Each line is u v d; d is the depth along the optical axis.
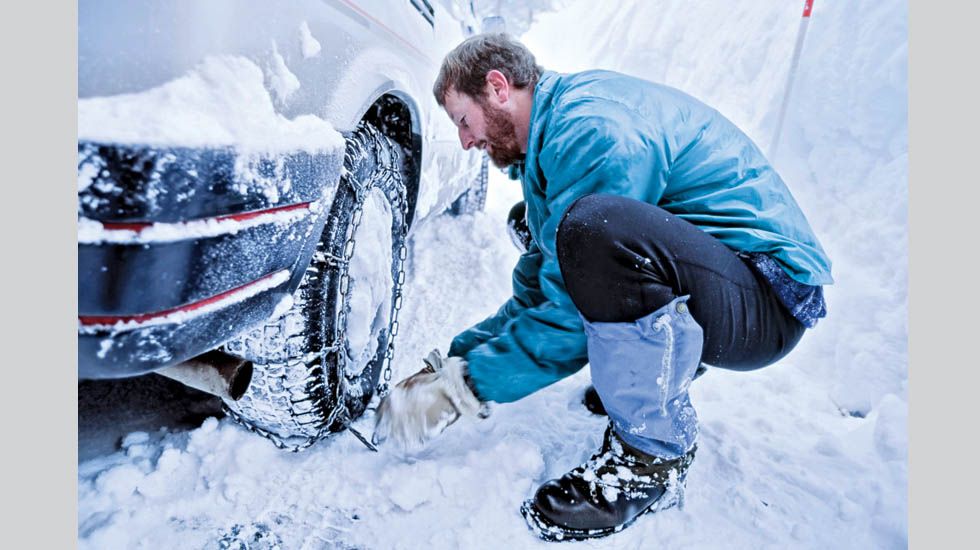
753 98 3.48
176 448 1.19
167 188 0.57
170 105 0.59
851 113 2.42
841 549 1.09
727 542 1.10
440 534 1.07
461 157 2.26
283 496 1.13
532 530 1.09
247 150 0.66
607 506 1.06
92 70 0.55
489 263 2.63
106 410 1.28
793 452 1.35
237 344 0.96
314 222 0.85
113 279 0.57
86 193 0.54
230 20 0.68
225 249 0.66
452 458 1.23
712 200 1.07
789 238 1.08
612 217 0.93
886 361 1.55
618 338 0.96
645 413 1.00
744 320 1.04
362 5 1.13
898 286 1.76
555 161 1.03
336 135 0.91
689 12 4.78
